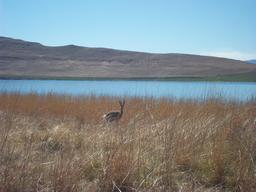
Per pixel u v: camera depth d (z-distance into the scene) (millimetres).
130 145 5965
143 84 51438
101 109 13078
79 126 9562
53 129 8852
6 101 14180
